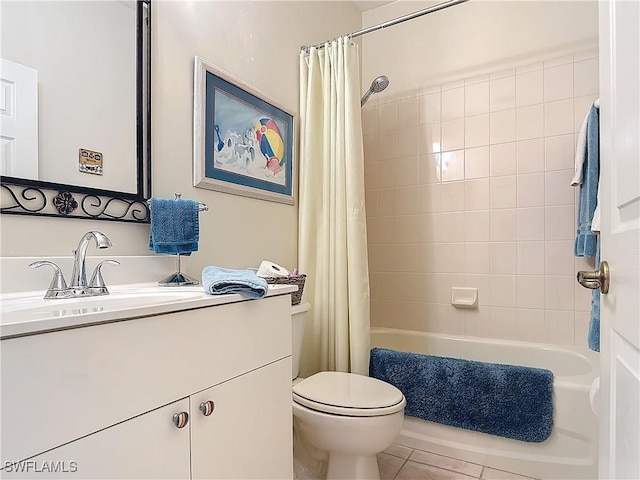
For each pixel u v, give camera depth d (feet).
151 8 4.57
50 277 3.54
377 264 9.00
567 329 7.18
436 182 8.39
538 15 7.52
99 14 4.04
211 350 3.09
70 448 2.15
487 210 7.88
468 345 7.72
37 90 3.55
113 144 4.14
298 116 7.09
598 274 2.88
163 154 4.68
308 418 4.76
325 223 6.78
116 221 4.17
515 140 7.64
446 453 6.01
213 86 5.31
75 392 2.19
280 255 6.58
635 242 2.15
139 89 4.39
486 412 5.69
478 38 8.05
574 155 7.14
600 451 2.90
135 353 2.51
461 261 8.11
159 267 4.49
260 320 3.64
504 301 7.70
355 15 9.18
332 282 6.68
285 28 6.84
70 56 3.80
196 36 5.15
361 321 6.44
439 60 8.43
